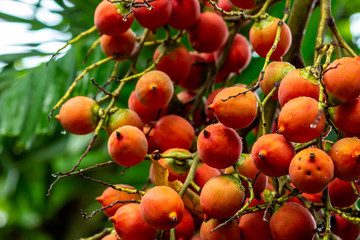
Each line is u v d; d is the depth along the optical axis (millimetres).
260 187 542
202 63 620
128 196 560
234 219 530
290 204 530
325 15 557
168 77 576
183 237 543
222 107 523
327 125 534
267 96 540
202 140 530
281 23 552
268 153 515
